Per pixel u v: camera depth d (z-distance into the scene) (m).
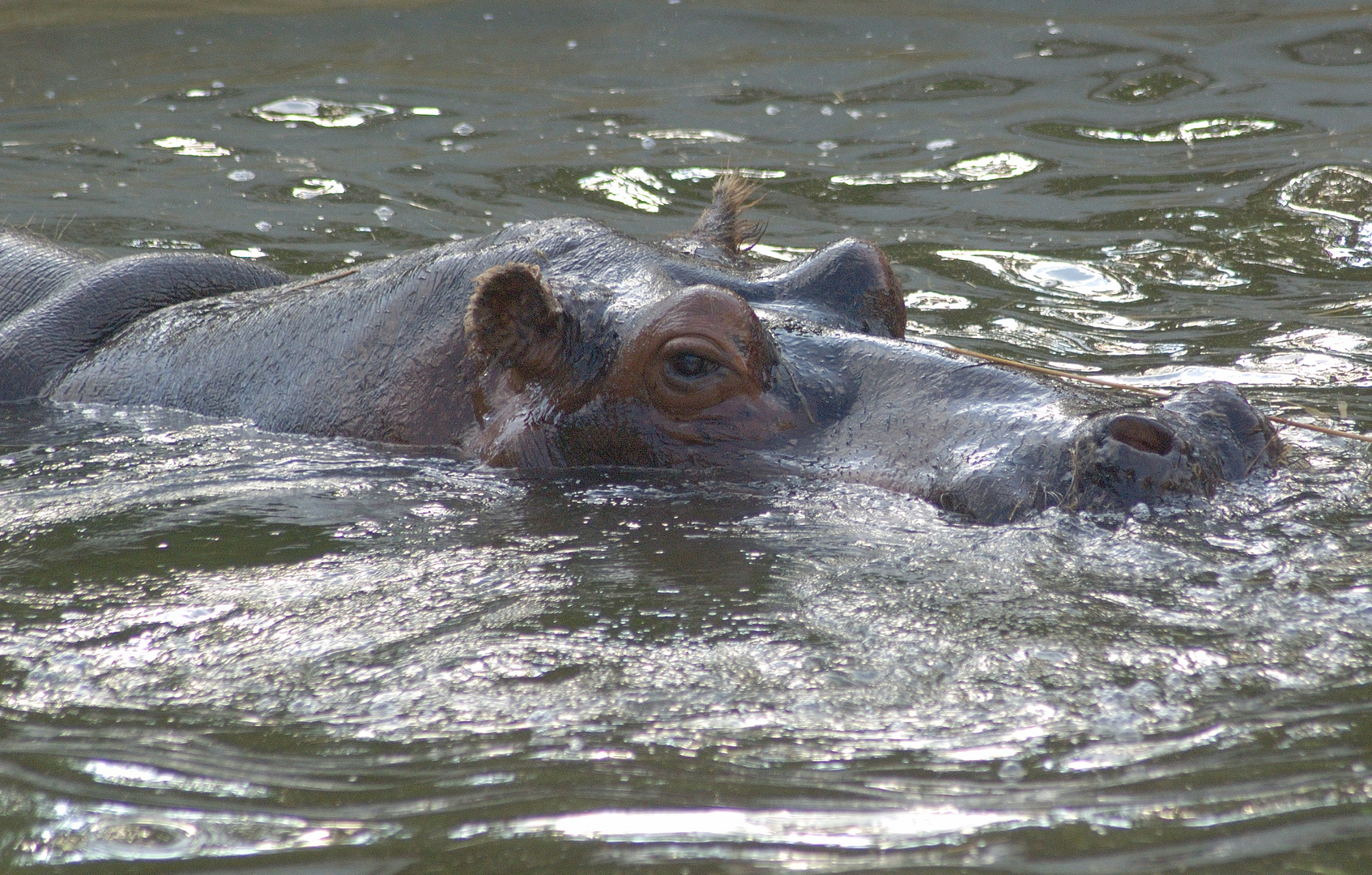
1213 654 14.60
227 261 31.27
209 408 26.05
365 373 24.25
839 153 46.53
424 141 48.25
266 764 13.45
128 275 29.92
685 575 17.34
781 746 13.35
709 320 20.72
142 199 42.44
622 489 20.61
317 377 24.84
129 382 27.27
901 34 59.88
